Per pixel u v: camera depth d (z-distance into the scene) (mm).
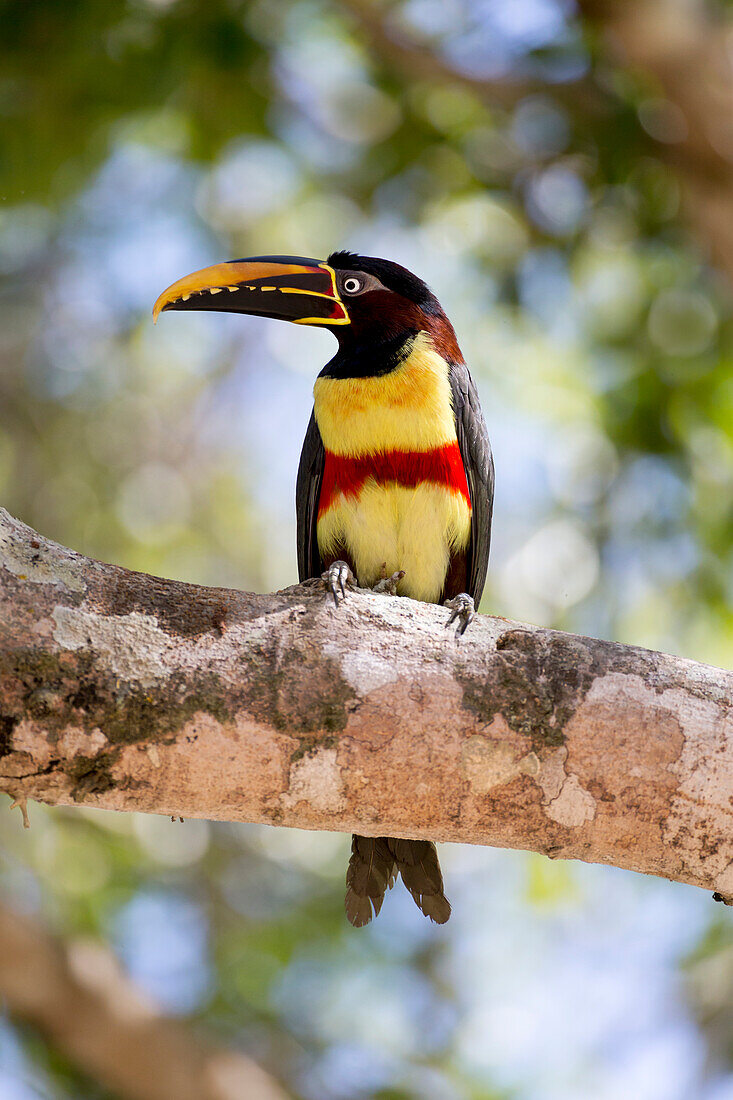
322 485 7711
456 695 4762
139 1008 10820
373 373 7422
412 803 4762
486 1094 11680
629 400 12547
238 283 7699
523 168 12625
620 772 4758
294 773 4676
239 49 11711
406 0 12078
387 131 12750
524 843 4891
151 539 13773
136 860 12484
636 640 12305
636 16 11102
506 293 12742
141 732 4543
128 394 14234
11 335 13953
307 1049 11883
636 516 12414
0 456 13695
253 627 4777
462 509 7539
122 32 11578
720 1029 11891
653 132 12078
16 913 10562
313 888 12891
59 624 4570
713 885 4891
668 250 12664
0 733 4438
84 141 12078
